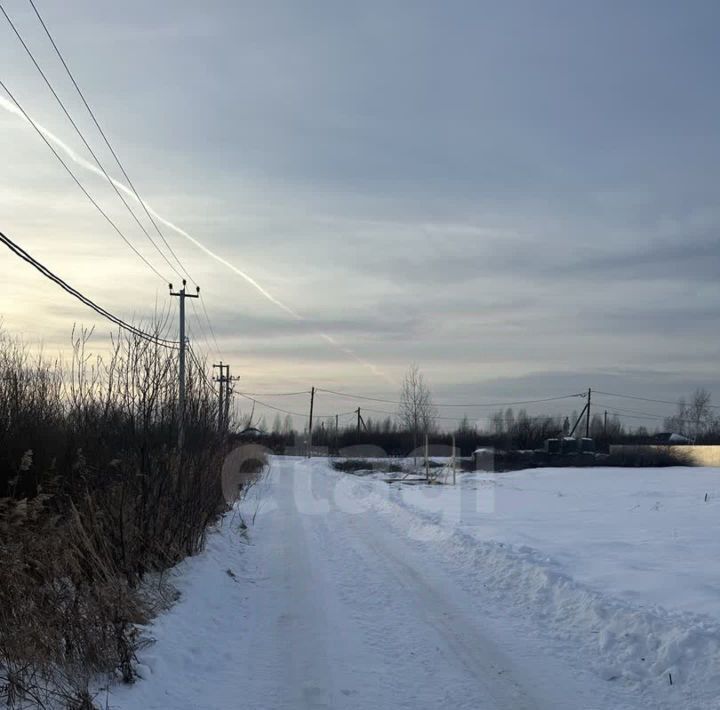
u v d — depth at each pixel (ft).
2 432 29.09
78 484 29.14
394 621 25.80
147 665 18.85
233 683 19.26
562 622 24.82
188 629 23.45
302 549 43.50
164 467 33.37
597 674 19.74
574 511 60.03
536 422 211.82
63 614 18.45
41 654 17.03
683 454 145.48
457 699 18.03
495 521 52.65
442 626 24.94
